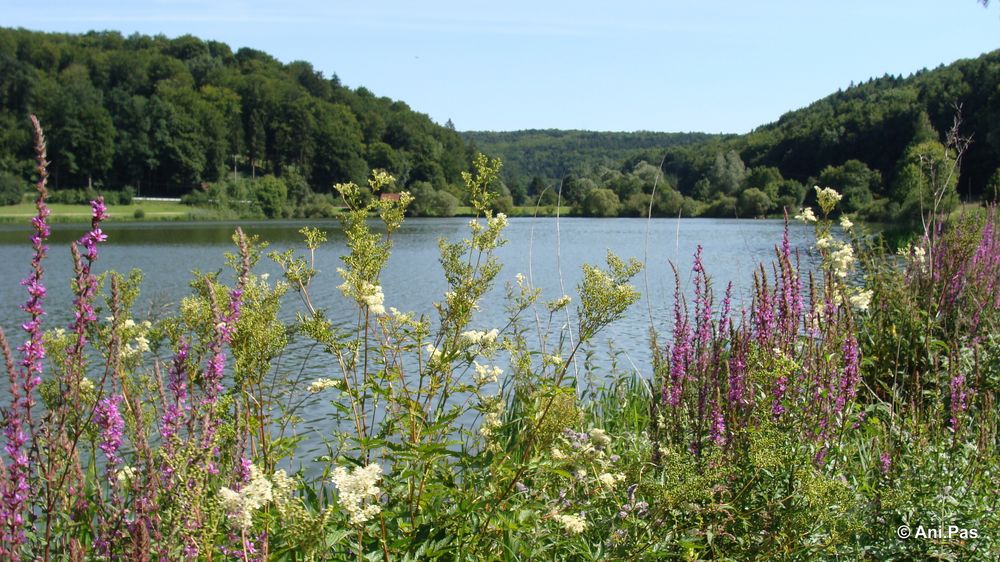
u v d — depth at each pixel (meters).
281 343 4.01
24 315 22.41
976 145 47.75
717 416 4.80
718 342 5.21
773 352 4.84
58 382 3.84
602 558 3.85
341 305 23.67
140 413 3.60
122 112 129.38
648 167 94.62
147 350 4.60
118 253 50.50
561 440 4.42
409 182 160.88
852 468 4.99
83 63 156.38
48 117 121.94
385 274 37.03
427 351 4.84
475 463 3.91
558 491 4.48
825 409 4.79
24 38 160.25
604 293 4.27
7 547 2.90
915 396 5.75
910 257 8.39
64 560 3.36
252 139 147.00
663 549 3.92
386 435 3.98
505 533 3.90
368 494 2.74
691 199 104.75
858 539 4.19
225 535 3.09
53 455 3.20
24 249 52.34
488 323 19.97
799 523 3.83
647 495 4.16
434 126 194.38
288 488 2.80
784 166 117.81
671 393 5.33
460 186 165.00
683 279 28.50
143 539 2.81
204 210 122.62
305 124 149.62
